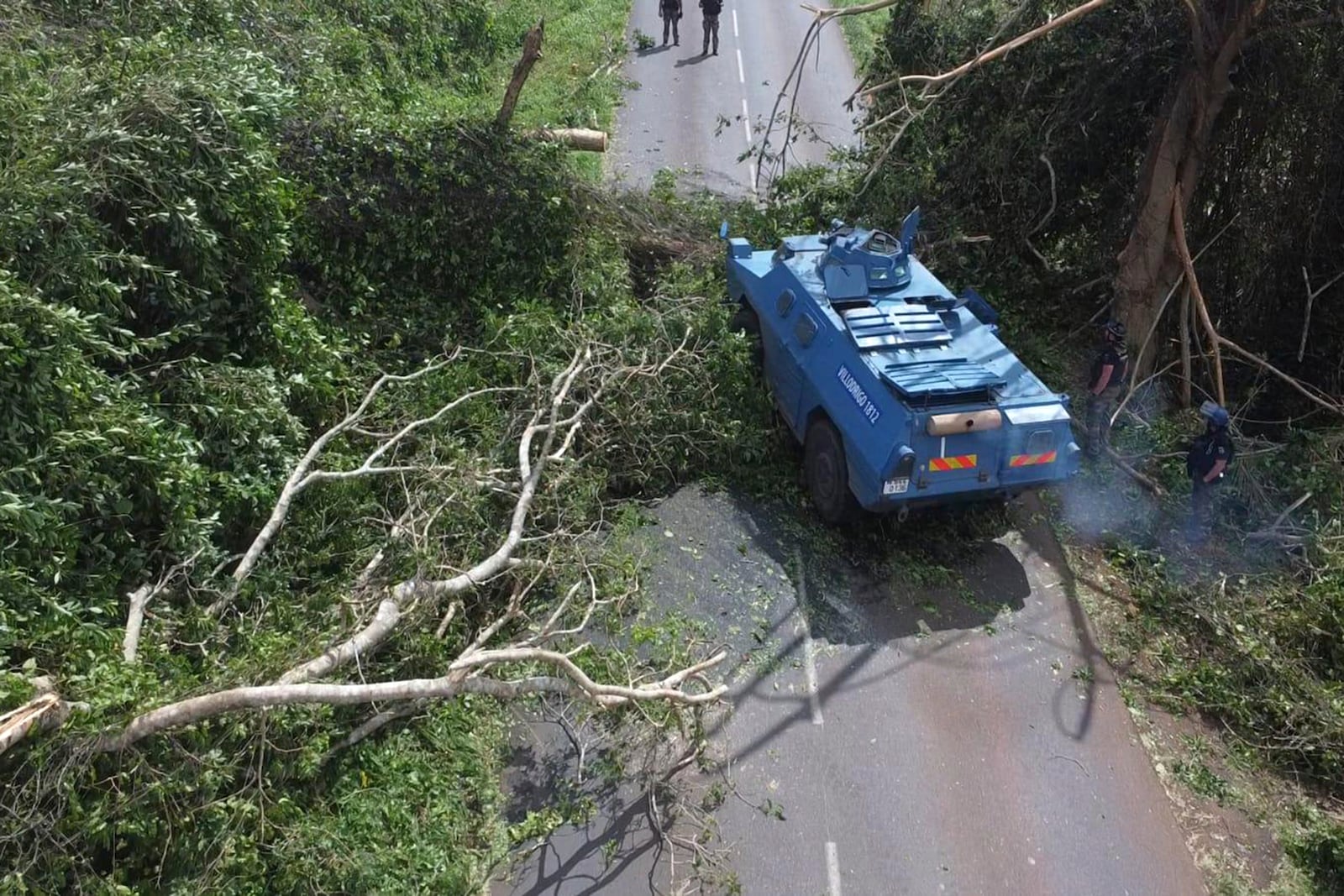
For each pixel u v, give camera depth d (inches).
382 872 204.7
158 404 255.1
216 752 193.3
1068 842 234.7
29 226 230.7
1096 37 426.3
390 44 573.9
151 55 302.2
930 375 295.9
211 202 276.1
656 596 294.2
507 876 219.9
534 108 629.3
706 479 346.3
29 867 167.0
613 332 352.5
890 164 470.6
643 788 241.8
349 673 235.0
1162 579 321.4
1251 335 434.6
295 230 344.5
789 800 240.2
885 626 295.0
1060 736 263.4
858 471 301.6
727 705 263.7
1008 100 454.6
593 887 218.1
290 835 199.2
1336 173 401.7
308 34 470.9
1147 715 272.8
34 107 263.9
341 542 277.7
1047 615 304.5
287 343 303.1
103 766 184.4
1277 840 240.2
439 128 380.5
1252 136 408.5
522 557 291.3
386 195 371.2
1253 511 347.9
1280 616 301.1
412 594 242.1
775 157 508.7
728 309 371.9
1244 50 390.6
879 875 223.9
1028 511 349.7
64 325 215.5
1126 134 453.7
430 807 225.5
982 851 231.0
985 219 479.2
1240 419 397.4
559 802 237.0
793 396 344.2
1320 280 424.8
